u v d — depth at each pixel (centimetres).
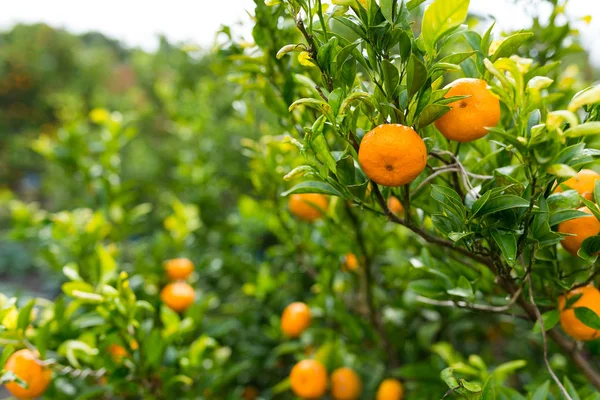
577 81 129
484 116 89
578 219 94
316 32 92
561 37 119
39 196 473
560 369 115
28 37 627
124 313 110
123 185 156
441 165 102
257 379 154
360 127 98
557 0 117
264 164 129
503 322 135
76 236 144
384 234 123
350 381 125
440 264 105
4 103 599
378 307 136
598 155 86
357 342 129
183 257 162
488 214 90
